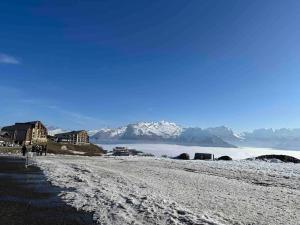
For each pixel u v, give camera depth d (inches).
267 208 912.9
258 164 2795.3
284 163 3051.2
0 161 2100.1
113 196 901.8
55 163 2043.6
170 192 1085.1
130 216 693.9
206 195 1074.1
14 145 4379.9
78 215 692.7
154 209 756.6
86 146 5890.8
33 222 621.0
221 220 711.7
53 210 724.7
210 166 2456.9
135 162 2728.8
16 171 1494.8
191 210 791.1
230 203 950.4
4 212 681.6
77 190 984.3
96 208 757.9
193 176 1705.2
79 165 1943.9
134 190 1038.4
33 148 3371.1
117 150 5876.0
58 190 984.3
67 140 5989.2
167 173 1802.4
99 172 1583.4
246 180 1662.2
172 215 710.5
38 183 1119.6
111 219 667.4
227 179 1659.7
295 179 1716.3
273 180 1668.3
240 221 727.7
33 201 807.7
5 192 910.4
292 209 921.5
